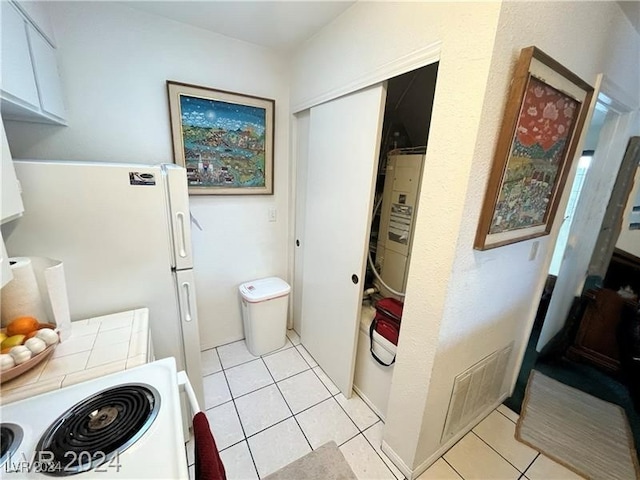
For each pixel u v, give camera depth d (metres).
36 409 0.76
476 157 0.88
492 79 0.82
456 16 0.86
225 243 2.09
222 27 1.62
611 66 1.35
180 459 0.64
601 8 1.13
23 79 0.97
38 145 1.40
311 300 2.05
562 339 2.33
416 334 1.16
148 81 1.57
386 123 1.91
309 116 1.90
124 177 1.15
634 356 1.86
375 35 1.21
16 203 0.83
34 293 0.98
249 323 2.08
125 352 0.99
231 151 1.90
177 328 1.41
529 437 1.52
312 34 1.66
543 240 1.48
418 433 1.21
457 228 0.95
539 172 1.14
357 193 1.46
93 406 0.77
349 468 1.34
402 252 1.65
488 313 1.30
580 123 1.24
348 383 1.72
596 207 2.08
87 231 1.13
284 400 1.74
